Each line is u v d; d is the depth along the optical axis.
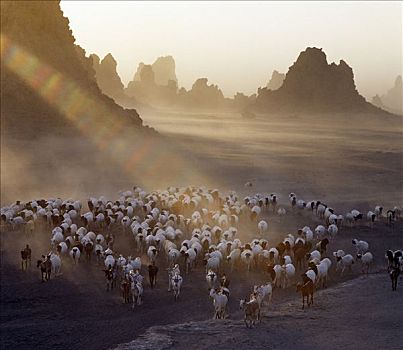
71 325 21.84
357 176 72.88
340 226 41.88
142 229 34.06
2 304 24.86
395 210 46.25
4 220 39.38
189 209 44.03
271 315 21.56
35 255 32.62
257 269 29.27
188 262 28.97
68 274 28.97
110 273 26.62
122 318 22.70
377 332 18.89
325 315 21.44
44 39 105.81
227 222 38.53
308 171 76.44
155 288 26.80
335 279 28.09
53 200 45.59
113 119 104.81
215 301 21.91
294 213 46.66
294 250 30.41
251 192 59.28
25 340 20.23
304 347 17.50
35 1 106.62
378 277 27.88
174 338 18.89
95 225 38.78
